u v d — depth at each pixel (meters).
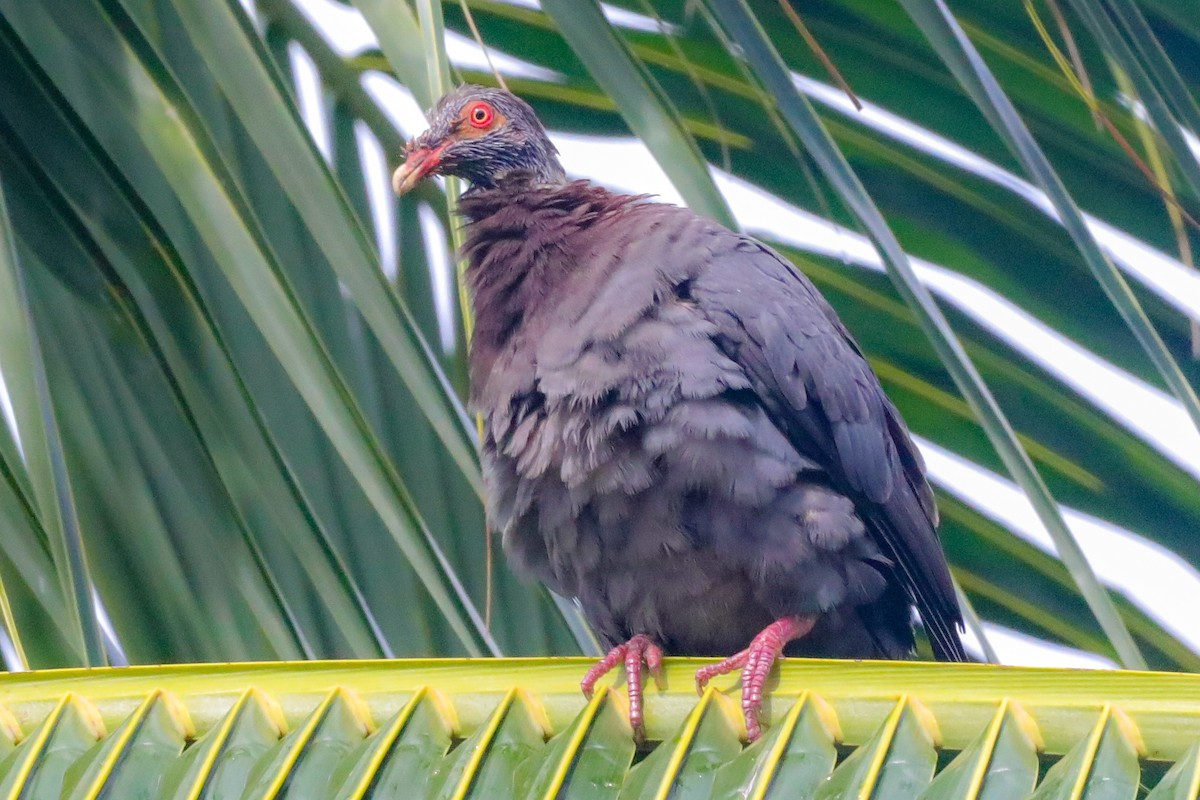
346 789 4.76
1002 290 9.06
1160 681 4.75
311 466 7.43
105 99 7.00
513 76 9.87
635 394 7.86
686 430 7.79
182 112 6.07
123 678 5.21
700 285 8.28
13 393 5.45
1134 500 8.84
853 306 9.43
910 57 8.90
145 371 6.36
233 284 5.90
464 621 5.71
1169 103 5.85
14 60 6.15
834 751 4.94
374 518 7.50
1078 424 8.90
